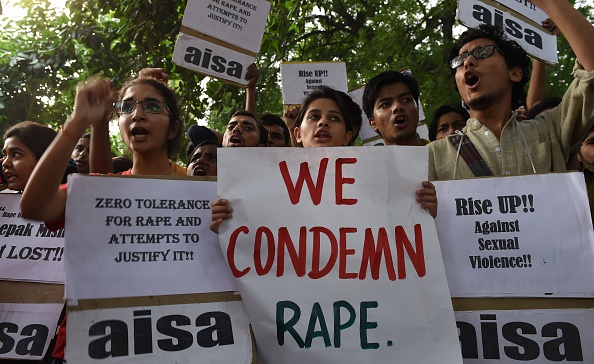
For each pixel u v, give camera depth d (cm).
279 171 229
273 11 953
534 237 230
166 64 750
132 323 212
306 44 1305
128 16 727
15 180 277
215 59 427
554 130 257
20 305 256
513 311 226
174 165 373
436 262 224
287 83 484
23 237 266
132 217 222
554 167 250
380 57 1054
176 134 265
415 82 328
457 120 434
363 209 228
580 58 242
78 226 215
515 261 230
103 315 210
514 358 223
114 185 223
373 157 233
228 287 225
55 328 253
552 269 226
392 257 224
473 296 230
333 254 223
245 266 220
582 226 226
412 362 213
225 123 1247
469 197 239
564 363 219
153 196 226
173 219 227
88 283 212
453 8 995
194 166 365
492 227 234
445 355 214
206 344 216
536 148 254
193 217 229
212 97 793
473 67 261
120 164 404
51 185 207
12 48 905
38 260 262
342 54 1284
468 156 261
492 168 255
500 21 344
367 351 214
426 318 218
